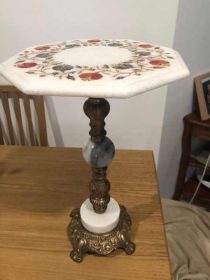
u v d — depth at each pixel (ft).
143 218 2.63
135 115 4.59
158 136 4.74
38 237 2.46
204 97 4.75
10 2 3.91
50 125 4.90
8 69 1.90
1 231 2.52
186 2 3.84
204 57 4.76
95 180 2.19
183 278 3.43
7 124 4.66
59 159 3.55
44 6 3.91
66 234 2.49
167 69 1.81
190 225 4.21
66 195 2.95
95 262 2.23
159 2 3.73
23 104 4.60
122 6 3.84
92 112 1.87
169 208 4.51
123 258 2.25
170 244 3.91
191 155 5.36
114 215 2.34
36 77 1.70
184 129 4.99
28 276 2.13
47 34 4.12
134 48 2.35
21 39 4.19
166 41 3.97
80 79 1.65
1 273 2.16
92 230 2.29
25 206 2.81
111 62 1.97
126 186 3.04
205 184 5.49
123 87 1.54
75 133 4.94
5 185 3.11
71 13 3.94
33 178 3.21
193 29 4.23
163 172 5.28
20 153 3.68
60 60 2.05
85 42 2.62
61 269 2.19
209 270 3.55
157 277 2.10
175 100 4.58
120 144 4.93
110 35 4.06
